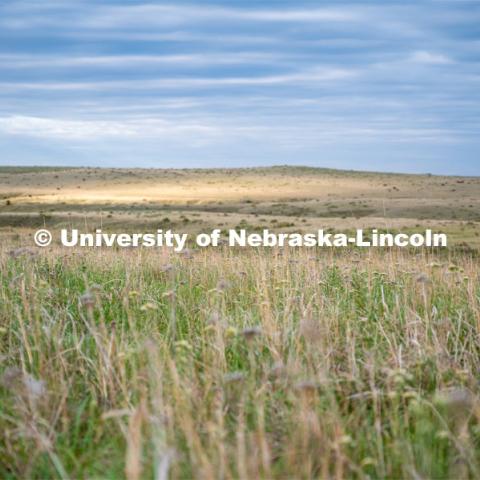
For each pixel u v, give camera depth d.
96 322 7.09
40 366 5.25
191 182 145.88
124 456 4.11
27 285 8.02
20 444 4.40
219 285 7.07
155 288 8.89
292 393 4.79
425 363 5.66
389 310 7.53
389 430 4.66
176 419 4.38
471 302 7.26
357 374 5.39
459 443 4.15
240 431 3.85
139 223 55.31
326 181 145.88
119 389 5.09
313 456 4.01
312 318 6.43
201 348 6.05
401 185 135.62
